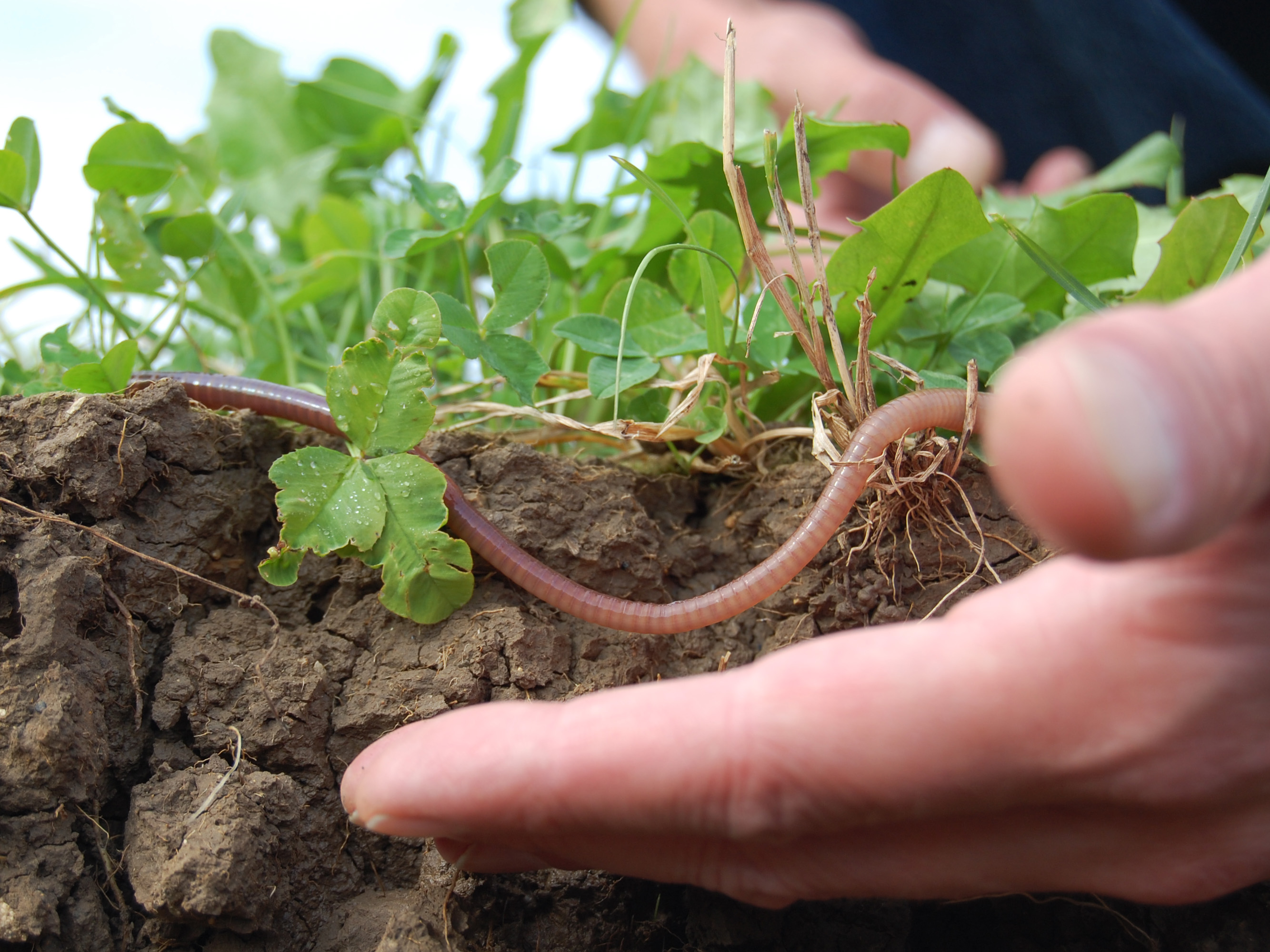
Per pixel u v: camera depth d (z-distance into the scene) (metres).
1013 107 0.58
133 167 0.30
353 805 0.21
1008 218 0.30
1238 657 0.18
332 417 0.24
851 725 0.19
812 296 0.25
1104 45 0.54
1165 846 0.20
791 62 0.53
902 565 0.25
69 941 0.22
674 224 0.31
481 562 0.25
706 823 0.20
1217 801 0.19
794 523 0.26
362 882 0.24
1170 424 0.15
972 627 0.19
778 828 0.20
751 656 0.26
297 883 0.23
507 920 0.23
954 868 0.21
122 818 0.23
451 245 0.42
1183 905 0.23
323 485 0.24
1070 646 0.19
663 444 0.28
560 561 0.25
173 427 0.25
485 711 0.21
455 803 0.20
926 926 0.24
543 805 0.20
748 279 0.31
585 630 0.25
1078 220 0.28
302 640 0.25
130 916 0.22
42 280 0.32
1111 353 0.15
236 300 0.37
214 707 0.24
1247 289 0.16
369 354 0.24
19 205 0.28
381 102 0.49
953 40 0.57
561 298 0.35
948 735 0.19
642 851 0.21
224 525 0.25
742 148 0.30
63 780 0.22
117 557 0.24
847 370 0.25
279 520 0.25
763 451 0.27
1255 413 0.16
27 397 0.24
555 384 0.29
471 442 0.26
